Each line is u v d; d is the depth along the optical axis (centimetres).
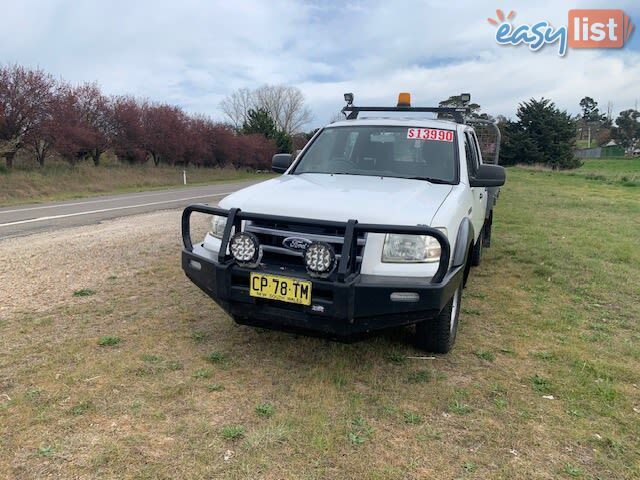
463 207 391
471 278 630
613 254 768
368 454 263
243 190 397
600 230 1001
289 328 342
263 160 5247
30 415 288
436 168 452
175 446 265
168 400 310
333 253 305
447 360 382
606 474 253
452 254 347
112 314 459
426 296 306
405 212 329
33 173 2288
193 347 390
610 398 327
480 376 356
